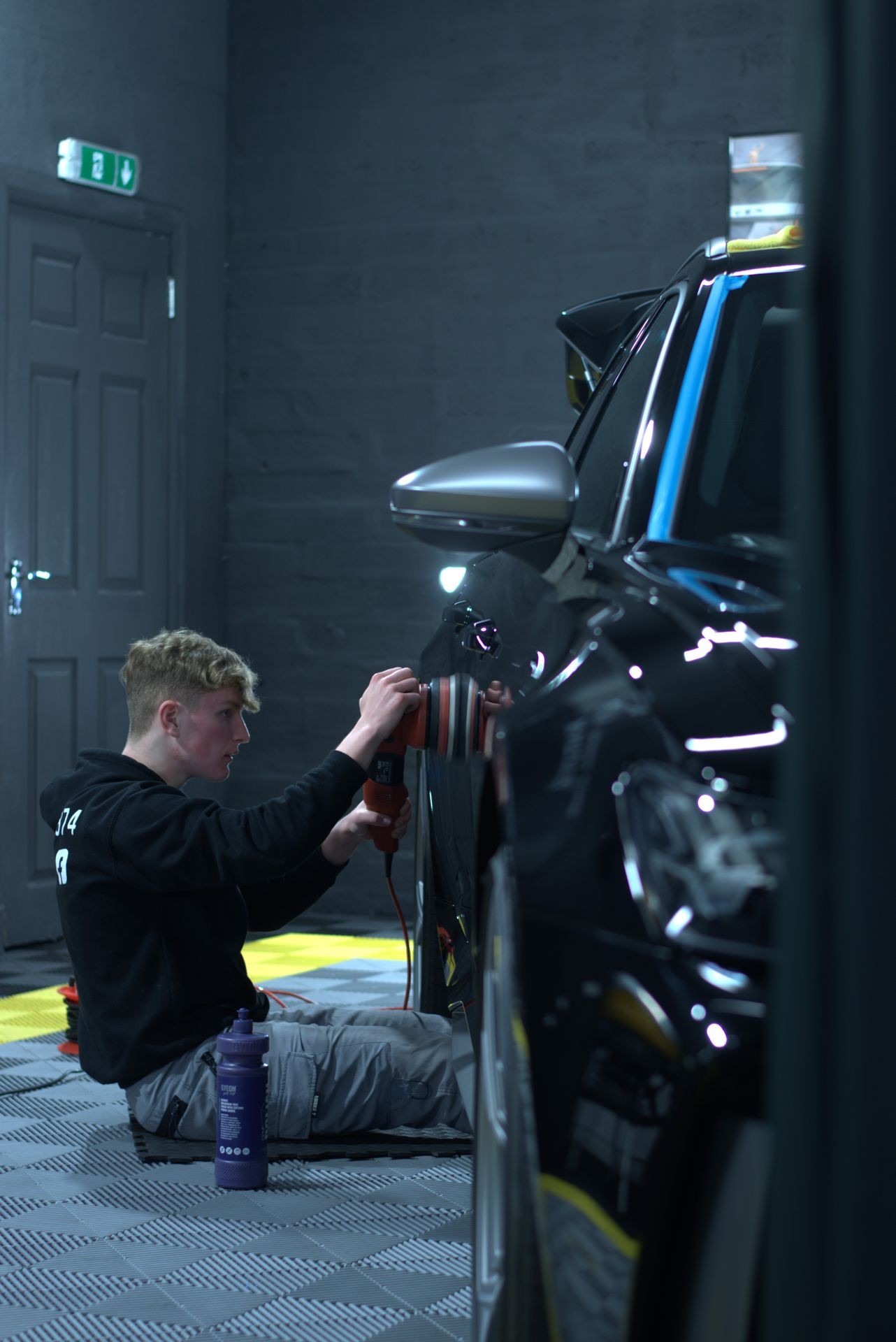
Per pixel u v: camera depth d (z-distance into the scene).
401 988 4.25
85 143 5.43
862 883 0.68
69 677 5.47
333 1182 2.47
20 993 4.38
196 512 5.94
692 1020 0.97
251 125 6.01
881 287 0.68
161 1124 2.62
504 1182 1.18
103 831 2.53
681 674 1.14
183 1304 1.93
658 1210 0.96
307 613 5.95
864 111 0.68
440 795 2.44
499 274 5.71
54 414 5.42
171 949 2.62
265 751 6.00
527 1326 1.12
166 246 5.83
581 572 1.46
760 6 5.43
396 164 5.83
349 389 5.90
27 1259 2.10
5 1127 2.83
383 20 5.83
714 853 1.00
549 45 5.64
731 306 1.71
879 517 0.68
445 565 5.77
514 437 5.70
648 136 5.55
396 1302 1.93
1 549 5.20
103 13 5.55
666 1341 0.96
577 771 1.15
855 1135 0.68
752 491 1.51
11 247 5.26
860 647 0.68
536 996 1.10
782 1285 0.72
